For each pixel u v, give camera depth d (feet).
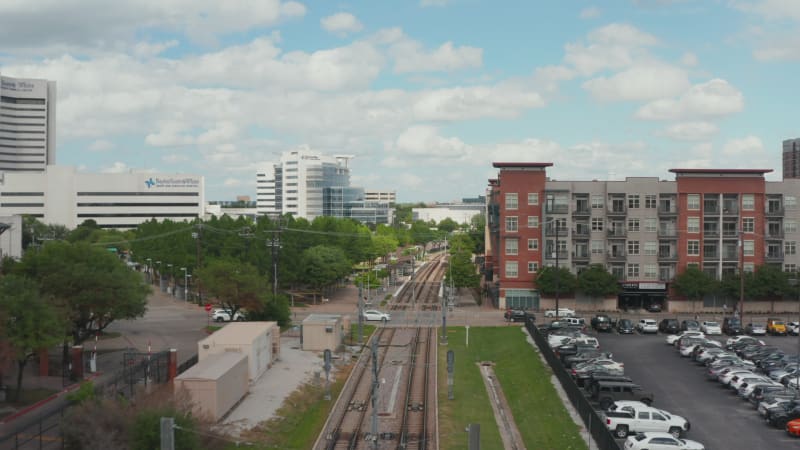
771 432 170.09
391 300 450.30
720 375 217.97
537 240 404.77
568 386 200.03
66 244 245.65
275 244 372.38
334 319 281.54
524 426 176.86
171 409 137.39
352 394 208.23
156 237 548.31
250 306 302.66
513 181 404.98
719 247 396.16
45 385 199.62
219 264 312.71
